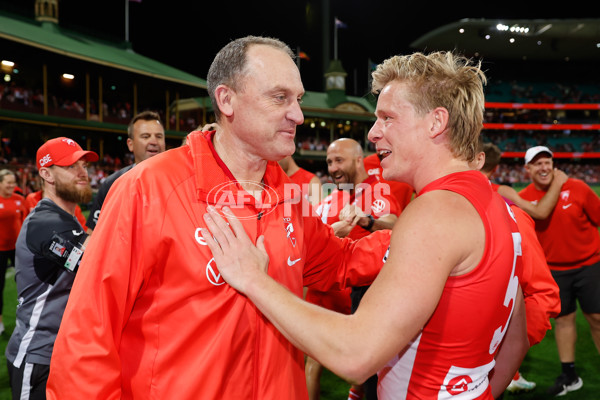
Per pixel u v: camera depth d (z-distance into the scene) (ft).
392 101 3.81
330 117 116.37
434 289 3.21
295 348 4.30
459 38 125.80
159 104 97.60
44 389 6.82
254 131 3.97
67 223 7.03
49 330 6.82
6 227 16.25
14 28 70.23
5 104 69.31
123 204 3.86
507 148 129.49
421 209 3.41
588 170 125.80
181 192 3.96
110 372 3.68
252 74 3.88
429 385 3.75
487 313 3.54
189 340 3.85
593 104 131.75
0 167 61.72
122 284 3.78
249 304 3.93
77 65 77.20
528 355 13.91
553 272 11.74
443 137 3.75
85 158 7.91
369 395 8.24
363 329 3.17
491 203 3.65
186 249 3.84
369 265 5.17
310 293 9.70
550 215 11.57
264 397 4.01
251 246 3.86
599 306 11.44
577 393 11.27
